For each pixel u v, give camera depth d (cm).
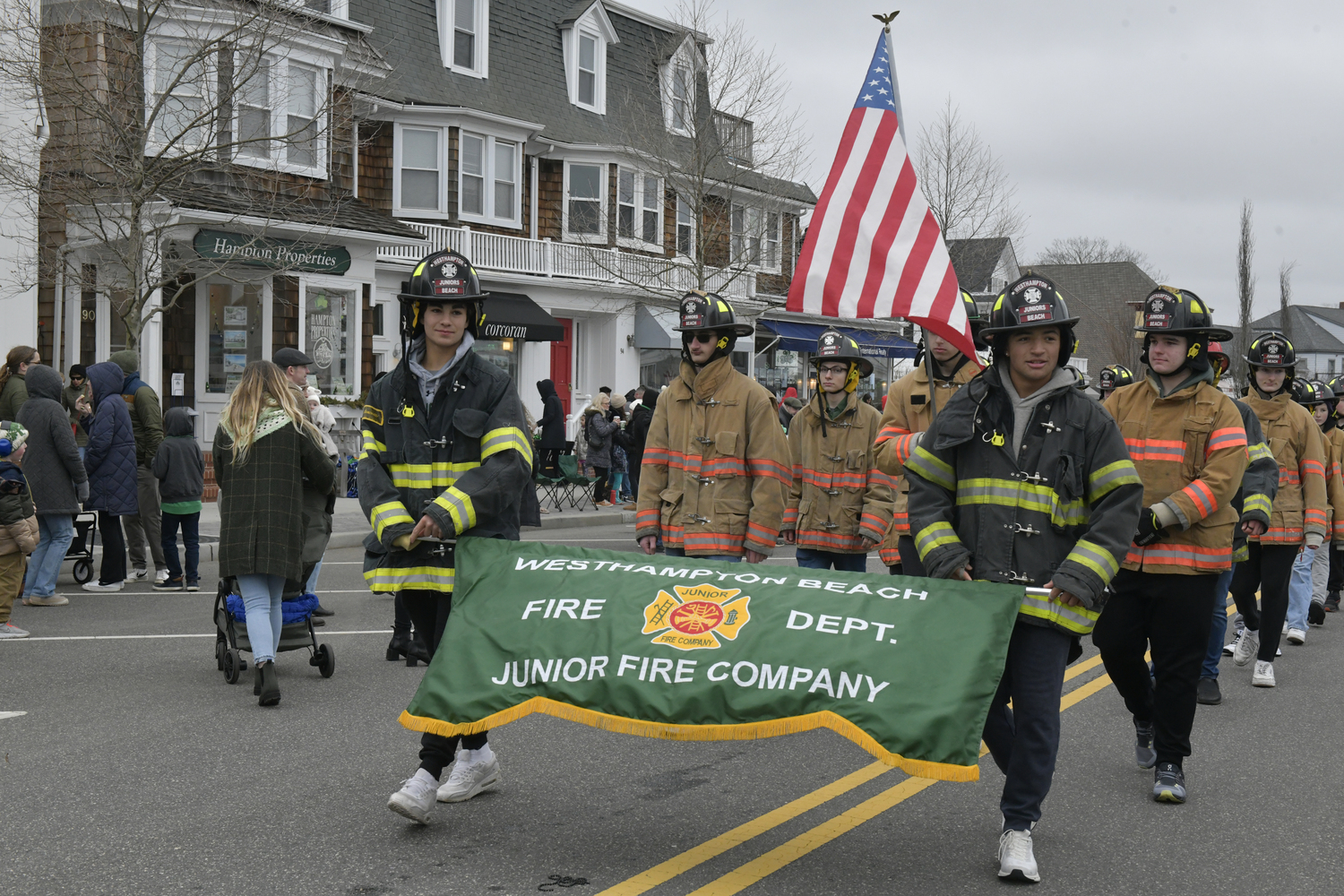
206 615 995
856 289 512
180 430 1121
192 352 1972
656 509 673
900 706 408
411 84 2492
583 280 2714
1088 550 422
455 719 448
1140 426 573
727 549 651
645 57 3081
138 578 1201
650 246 2928
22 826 486
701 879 436
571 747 621
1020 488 438
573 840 477
